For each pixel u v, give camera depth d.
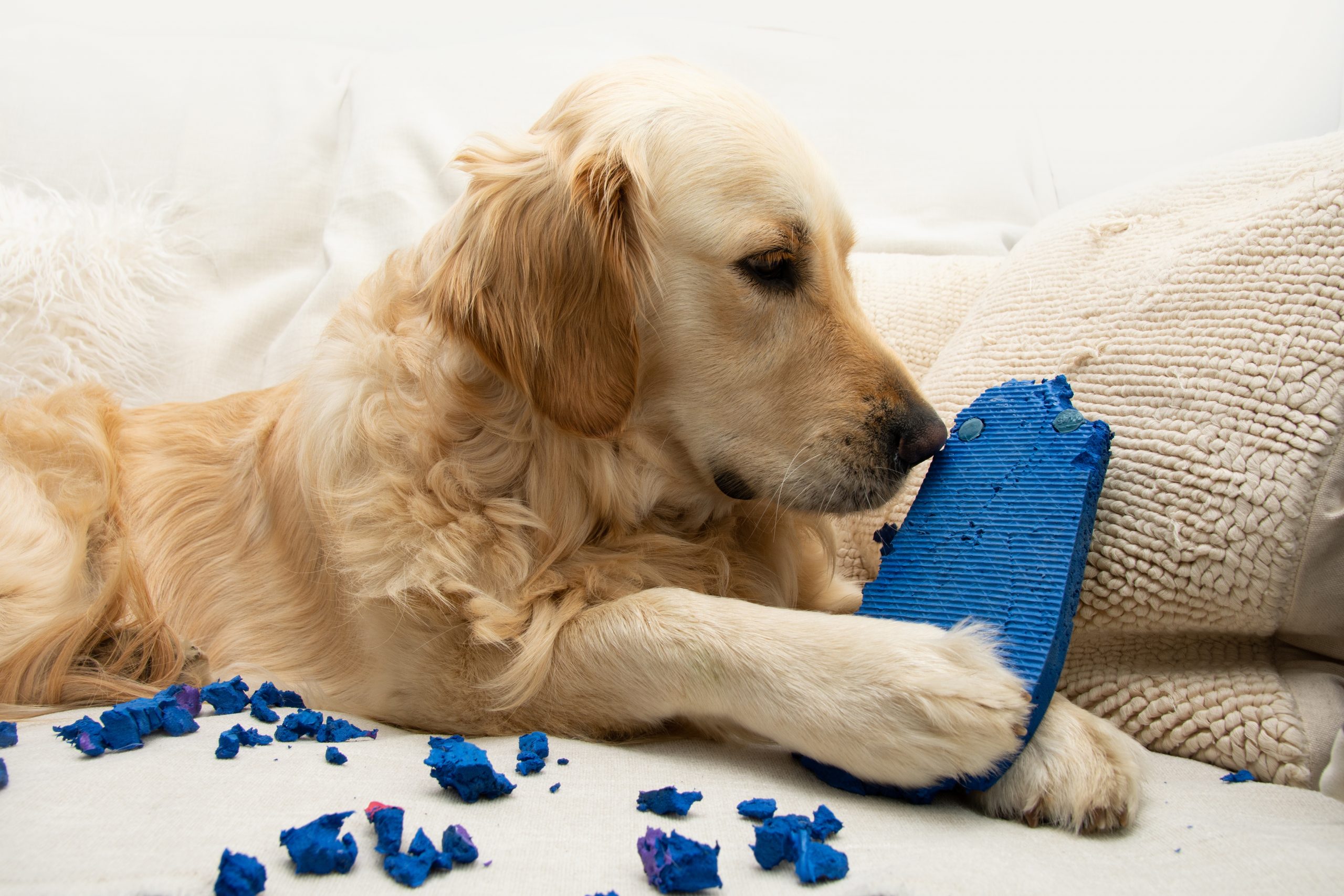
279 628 1.69
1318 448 1.23
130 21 3.33
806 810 1.04
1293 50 2.67
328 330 1.72
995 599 1.21
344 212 2.61
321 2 3.32
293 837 0.85
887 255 2.43
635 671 1.28
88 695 1.61
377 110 2.73
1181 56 2.87
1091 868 0.92
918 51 3.04
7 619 1.62
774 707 1.16
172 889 0.78
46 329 2.33
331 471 1.54
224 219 2.64
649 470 1.57
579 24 3.03
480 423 1.51
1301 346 1.28
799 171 1.49
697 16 3.40
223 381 2.46
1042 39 2.97
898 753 1.07
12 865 0.82
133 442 1.99
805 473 1.47
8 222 2.34
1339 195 1.34
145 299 2.46
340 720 1.36
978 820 1.08
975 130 2.88
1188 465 1.30
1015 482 1.30
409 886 0.83
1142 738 1.34
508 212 1.47
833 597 1.83
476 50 2.88
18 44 2.83
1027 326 1.67
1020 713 1.06
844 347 1.48
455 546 1.44
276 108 2.82
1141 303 1.49
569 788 1.09
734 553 1.67
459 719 1.44
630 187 1.46
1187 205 1.65
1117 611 1.34
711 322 1.47
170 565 1.83
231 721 1.35
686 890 0.82
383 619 1.47
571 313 1.45
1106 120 2.93
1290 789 1.17
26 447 1.86
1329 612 1.27
